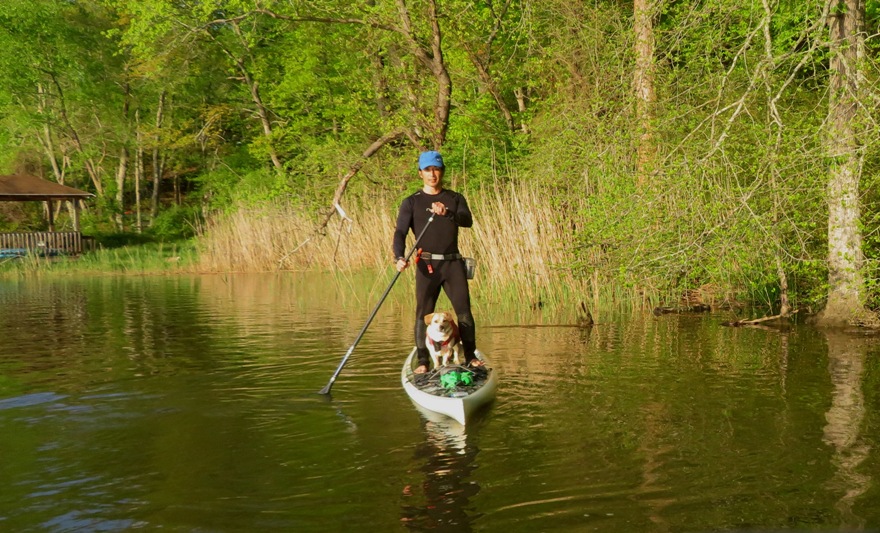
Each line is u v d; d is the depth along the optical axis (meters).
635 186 9.23
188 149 41.03
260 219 20.73
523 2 17.25
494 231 12.60
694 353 7.73
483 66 18.95
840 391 5.98
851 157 7.80
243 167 38.56
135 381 6.73
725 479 4.07
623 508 3.71
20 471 4.38
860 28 8.66
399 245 6.56
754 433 4.89
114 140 38.75
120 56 36.41
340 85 26.44
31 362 7.68
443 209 6.25
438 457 4.51
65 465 4.48
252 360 7.69
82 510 3.79
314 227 18.89
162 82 33.62
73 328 10.23
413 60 19.20
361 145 20.77
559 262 11.80
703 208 8.09
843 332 8.97
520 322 10.20
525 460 4.43
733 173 7.91
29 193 30.55
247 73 32.47
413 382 6.14
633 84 9.75
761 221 8.13
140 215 39.84
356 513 3.71
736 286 11.80
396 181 18.48
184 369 7.25
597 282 11.57
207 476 4.25
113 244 34.72
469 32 18.52
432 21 17.39
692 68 10.23
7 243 28.80
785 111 8.72
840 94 8.41
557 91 16.84
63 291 16.36
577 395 5.98
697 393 5.99
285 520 3.64
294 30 26.47
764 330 9.24
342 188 17.27
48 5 33.97
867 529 3.43
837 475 4.10
